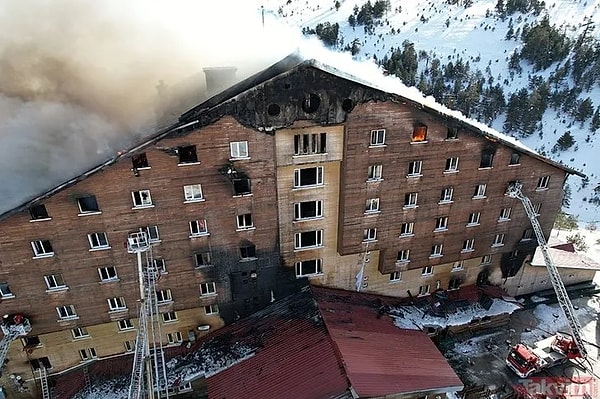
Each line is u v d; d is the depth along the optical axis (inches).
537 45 6496.1
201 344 1397.6
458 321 1520.7
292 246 1355.8
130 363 1376.7
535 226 1464.1
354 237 1362.0
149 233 1197.7
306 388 1138.0
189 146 1105.4
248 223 1270.9
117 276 1230.3
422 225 1423.5
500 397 1401.3
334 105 1129.4
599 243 2465.6
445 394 1300.4
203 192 1175.0
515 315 1715.1
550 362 1461.6
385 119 1195.9
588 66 5964.6
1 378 1320.1
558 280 1517.0
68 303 1227.9
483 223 1497.3
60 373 1380.4
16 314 1195.3
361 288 1520.7
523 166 1422.2
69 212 1100.5
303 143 1187.3
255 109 1092.5
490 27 7839.6
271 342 1301.7
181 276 1286.9
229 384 1232.8
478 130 1296.8
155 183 1128.2
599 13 7682.1
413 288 1595.7
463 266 1611.7
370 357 1212.5
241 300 1393.9
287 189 1259.2
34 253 1128.2
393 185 1310.3
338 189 1305.4
